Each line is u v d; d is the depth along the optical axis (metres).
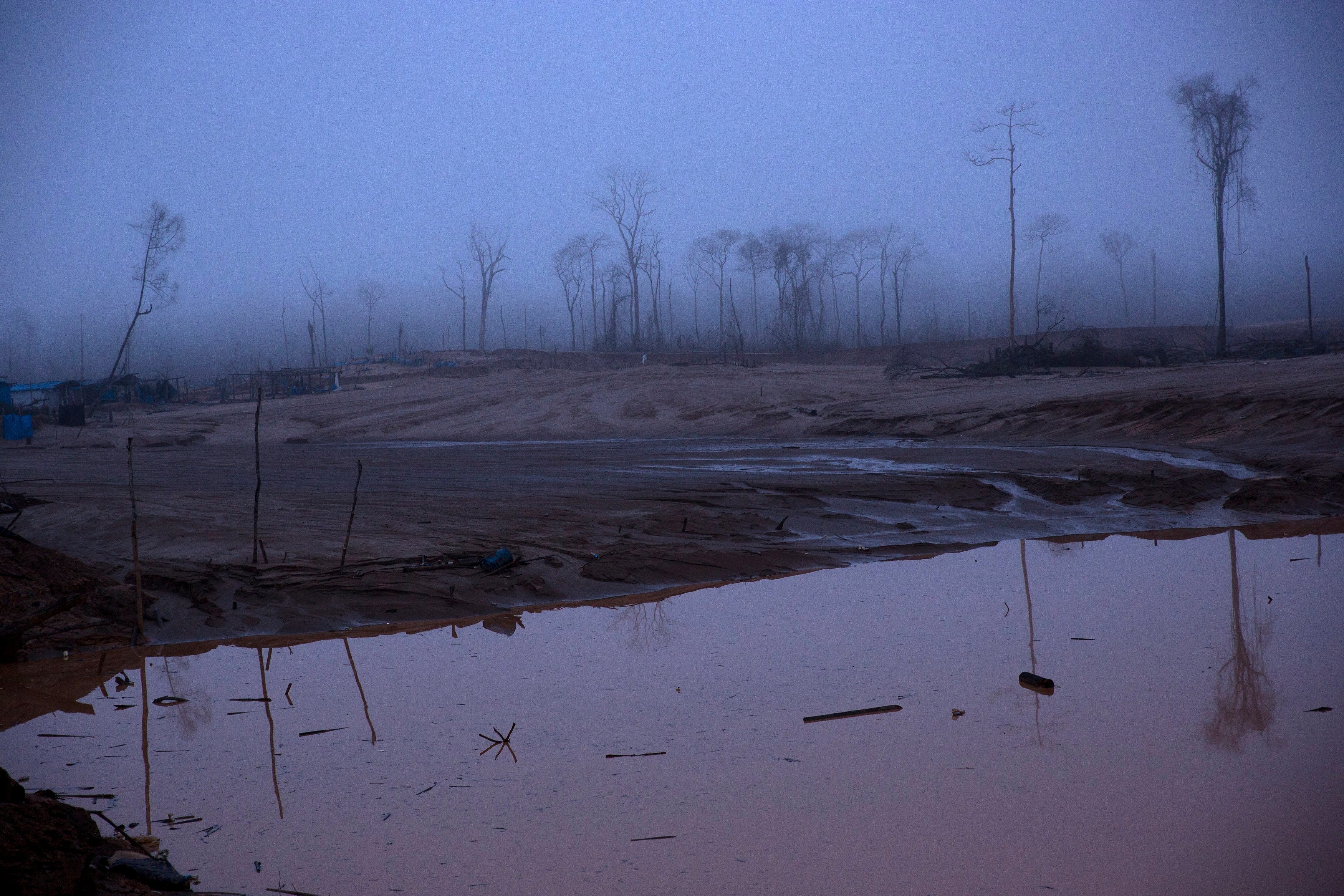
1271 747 5.68
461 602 10.94
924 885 4.05
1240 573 11.41
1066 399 32.34
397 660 8.62
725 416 46.66
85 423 61.50
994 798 5.02
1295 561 12.05
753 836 4.62
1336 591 10.25
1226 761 5.47
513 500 18.91
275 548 13.45
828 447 30.94
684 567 12.54
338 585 11.27
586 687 7.52
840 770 5.52
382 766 5.82
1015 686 7.15
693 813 4.94
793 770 5.54
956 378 53.31
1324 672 7.29
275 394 86.50
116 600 10.49
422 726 6.62
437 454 35.97
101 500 19.73
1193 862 4.19
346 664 8.56
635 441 40.53
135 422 62.25
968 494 18.11
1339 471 17.81
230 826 4.92
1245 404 25.86
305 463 33.03
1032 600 10.27
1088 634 8.70
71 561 11.18
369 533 14.81
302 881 4.23
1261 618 9.15
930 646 8.45
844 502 17.94
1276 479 17.53
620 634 9.38
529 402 59.25
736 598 10.95
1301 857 4.21
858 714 6.55
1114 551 13.30
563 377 72.00
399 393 69.69
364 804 5.19
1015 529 15.25
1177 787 5.09
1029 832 4.59
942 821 4.74
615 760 5.80
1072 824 4.66
